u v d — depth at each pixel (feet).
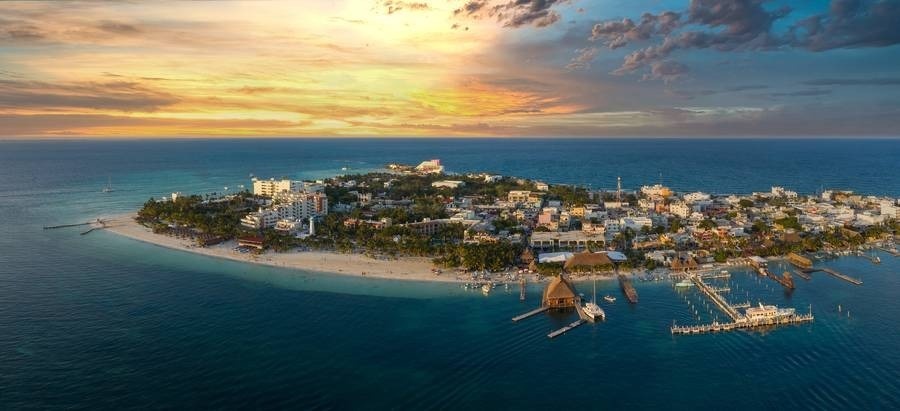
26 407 423.64
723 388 471.62
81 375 479.00
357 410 432.66
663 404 447.01
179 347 540.93
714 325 605.31
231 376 483.10
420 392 462.60
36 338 556.92
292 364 509.35
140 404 432.66
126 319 616.80
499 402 450.30
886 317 630.33
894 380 481.05
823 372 498.28
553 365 517.55
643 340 575.38
